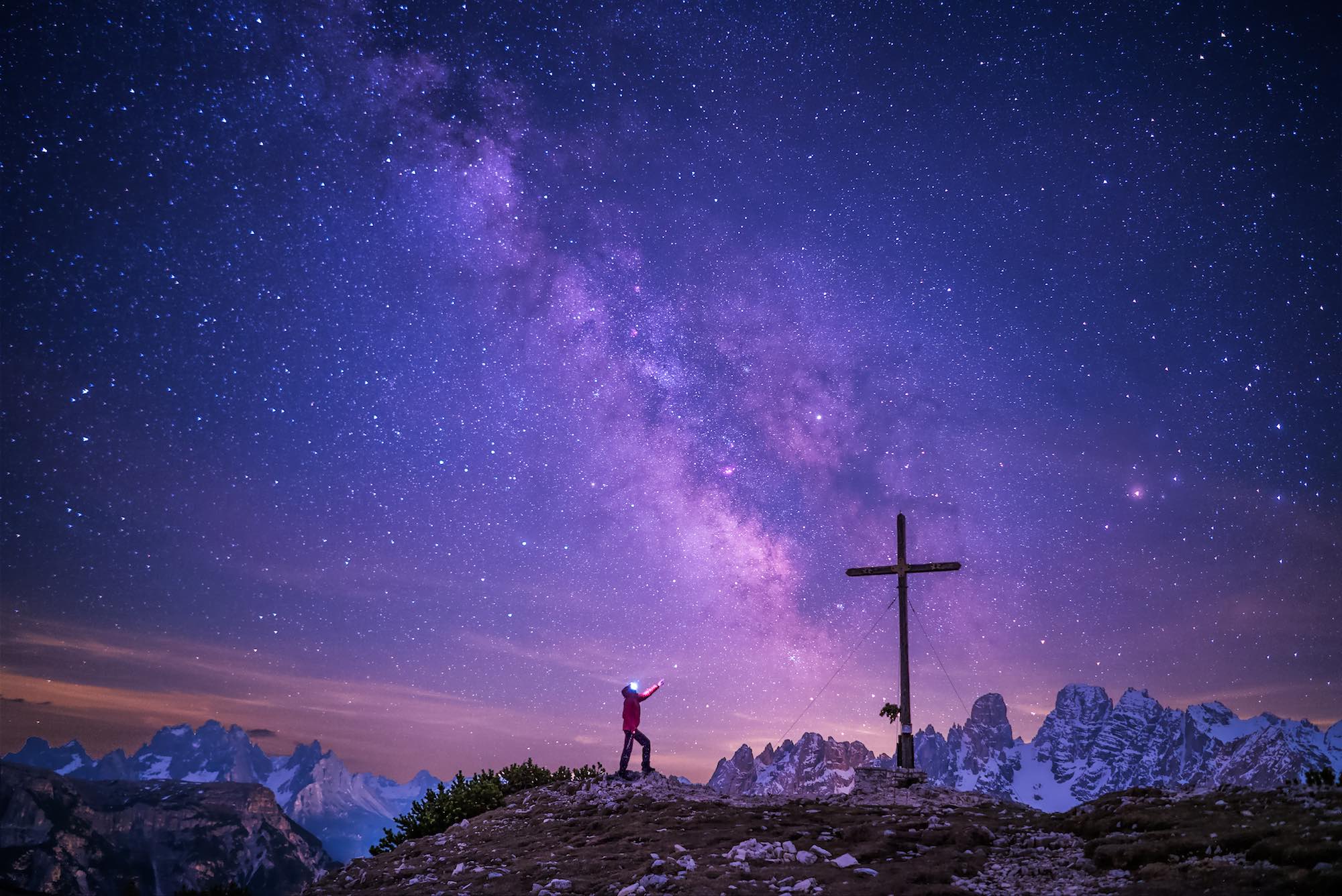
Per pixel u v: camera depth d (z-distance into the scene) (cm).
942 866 1209
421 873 1669
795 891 1120
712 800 1981
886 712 2236
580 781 2314
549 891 1295
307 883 1838
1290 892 846
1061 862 1174
